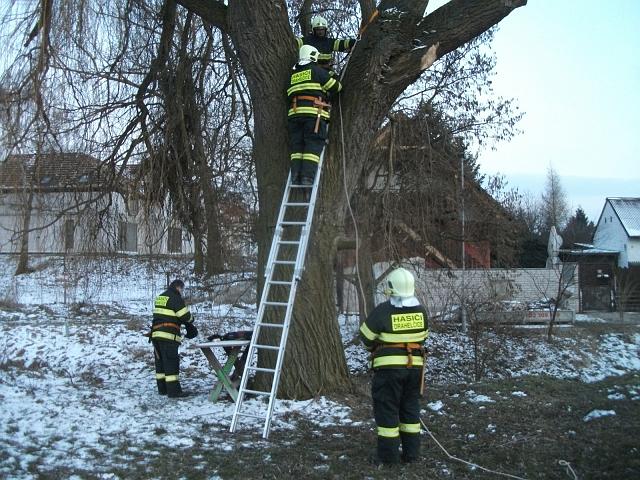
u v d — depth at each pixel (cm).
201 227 1264
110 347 1280
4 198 995
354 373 1105
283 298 702
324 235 718
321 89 693
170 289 809
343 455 517
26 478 441
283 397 693
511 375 1275
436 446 553
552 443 565
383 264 1484
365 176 1285
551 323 1555
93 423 607
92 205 1142
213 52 1152
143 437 562
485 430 612
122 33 1029
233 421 590
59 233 1138
